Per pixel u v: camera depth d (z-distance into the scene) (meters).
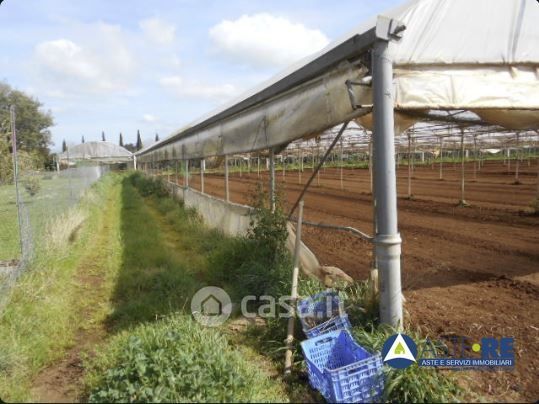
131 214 14.34
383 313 4.13
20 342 4.28
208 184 27.59
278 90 5.73
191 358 3.55
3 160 9.03
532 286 5.88
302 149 23.36
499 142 21.52
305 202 15.88
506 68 4.94
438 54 4.65
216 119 9.02
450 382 3.49
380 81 3.93
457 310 5.10
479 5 4.74
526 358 3.99
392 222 4.07
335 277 5.64
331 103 4.72
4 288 5.38
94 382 3.62
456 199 14.99
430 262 7.24
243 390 3.46
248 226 7.49
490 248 8.05
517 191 16.69
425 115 6.36
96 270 7.53
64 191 12.87
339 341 3.93
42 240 7.84
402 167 37.78
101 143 64.69
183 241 9.77
